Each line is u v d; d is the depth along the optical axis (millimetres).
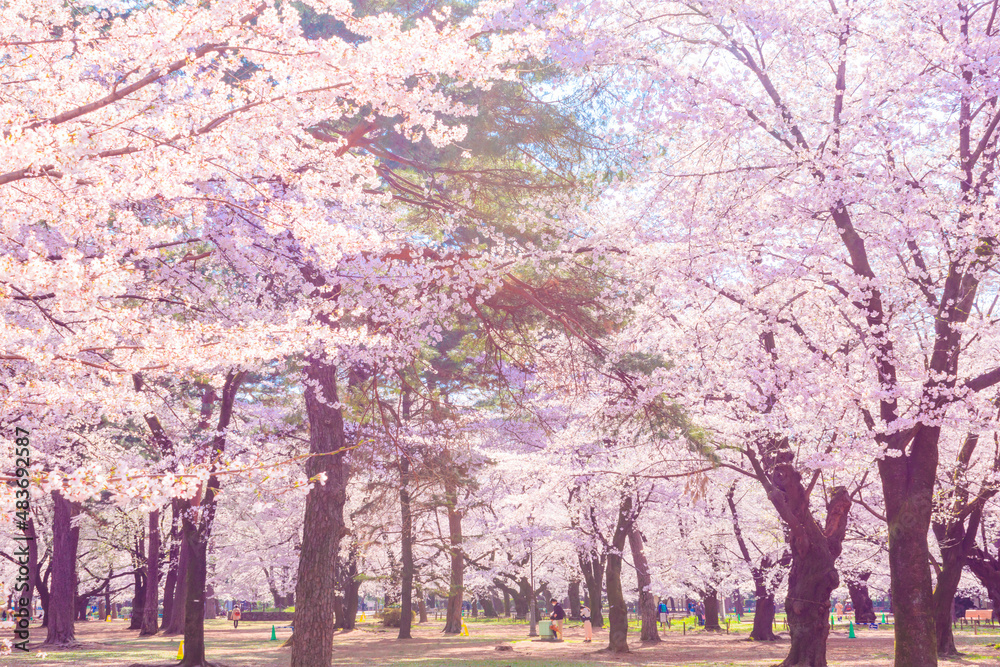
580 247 13156
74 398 4355
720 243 12086
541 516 28891
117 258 5027
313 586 11977
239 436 20141
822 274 12328
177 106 4895
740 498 30203
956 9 10781
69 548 25688
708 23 12539
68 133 3951
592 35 10719
